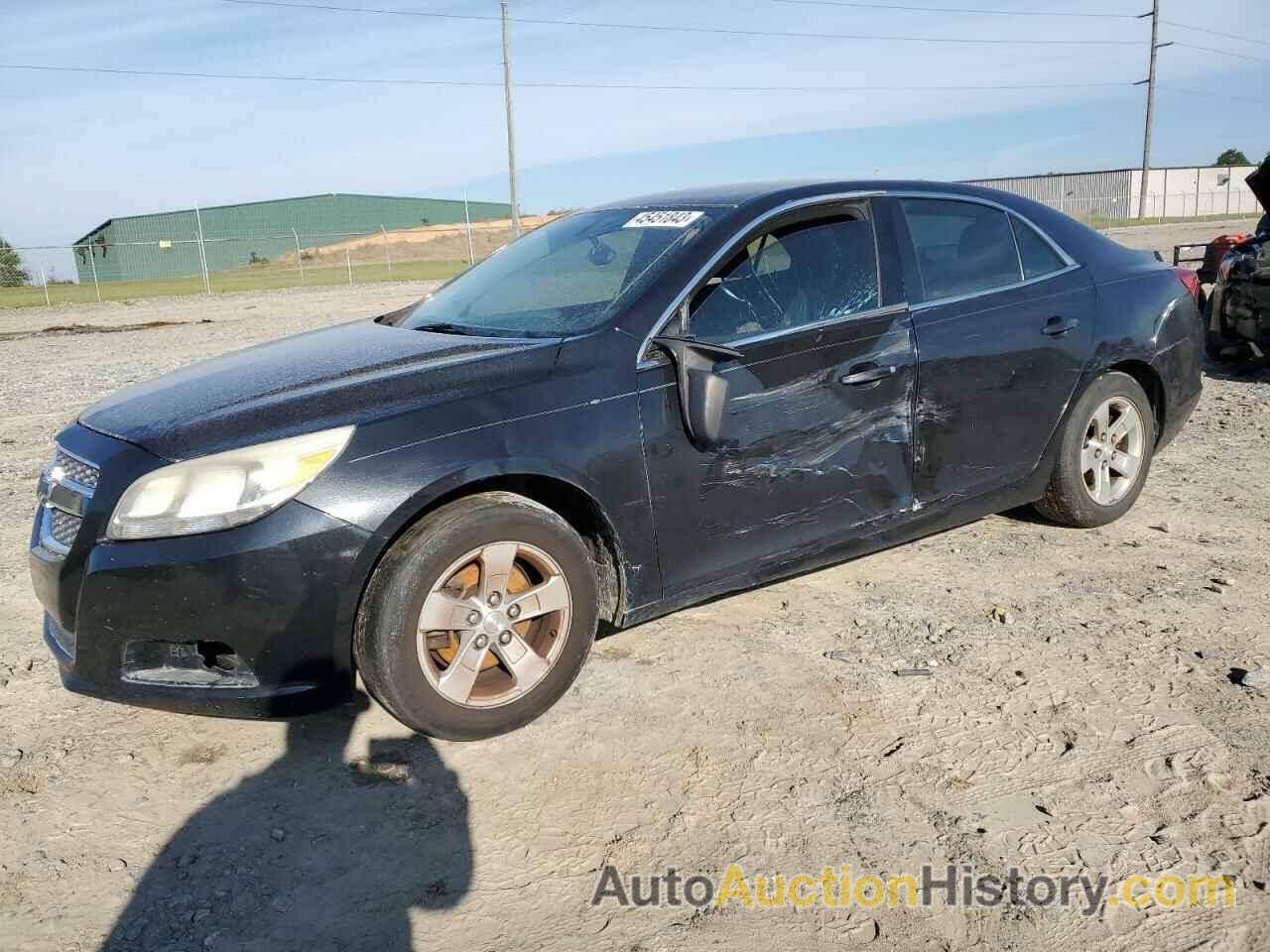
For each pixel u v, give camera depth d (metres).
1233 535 4.82
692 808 2.80
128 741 3.21
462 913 2.41
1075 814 2.74
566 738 3.16
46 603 3.06
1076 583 4.29
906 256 4.03
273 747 3.16
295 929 2.37
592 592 3.27
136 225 47.34
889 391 3.87
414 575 2.91
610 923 2.37
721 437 3.46
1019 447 4.38
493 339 3.54
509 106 35.38
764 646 3.78
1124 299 4.67
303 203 51.56
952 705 3.32
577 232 4.22
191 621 2.80
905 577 4.42
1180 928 2.33
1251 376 8.89
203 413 3.04
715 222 3.69
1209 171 66.12
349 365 3.37
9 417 9.02
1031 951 2.27
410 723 3.01
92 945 2.32
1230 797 2.79
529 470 3.09
